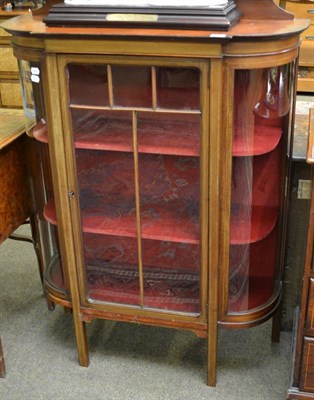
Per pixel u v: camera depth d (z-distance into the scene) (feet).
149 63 4.71
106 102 5.04
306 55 11.19
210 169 5.00
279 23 5.11
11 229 6.47
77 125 5.25
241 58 4.64
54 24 4.92
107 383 6.12
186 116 4.92
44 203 6.54
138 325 7.06
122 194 5.63
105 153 5.42
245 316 5.78
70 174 5.40
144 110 4.96
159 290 5.86
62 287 6.31
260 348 6.62
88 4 4.88
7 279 8.03
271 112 5.32
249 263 6.12
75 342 6.78
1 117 6.75
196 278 5.74
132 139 5.19
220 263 5.48
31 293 7.73
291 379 5.58
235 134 5.16
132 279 5.95
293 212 6.21
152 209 5.62
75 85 5.04
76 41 4.76
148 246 5.68
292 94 5.42
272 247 6.08
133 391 6.00
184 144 5.08
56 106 5.10
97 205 5.77
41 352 6.61
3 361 6.19
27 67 5.45
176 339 6.79
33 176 6.57
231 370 6.28
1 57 12.89
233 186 5.42
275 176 5.77
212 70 4.59
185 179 5.35
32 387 6.08
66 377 6.22
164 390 6.00
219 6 4.67
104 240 5.82
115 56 4.75
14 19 5.68
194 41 4.50
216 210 5.16
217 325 5.77
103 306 5.93
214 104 4.72
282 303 6.63
